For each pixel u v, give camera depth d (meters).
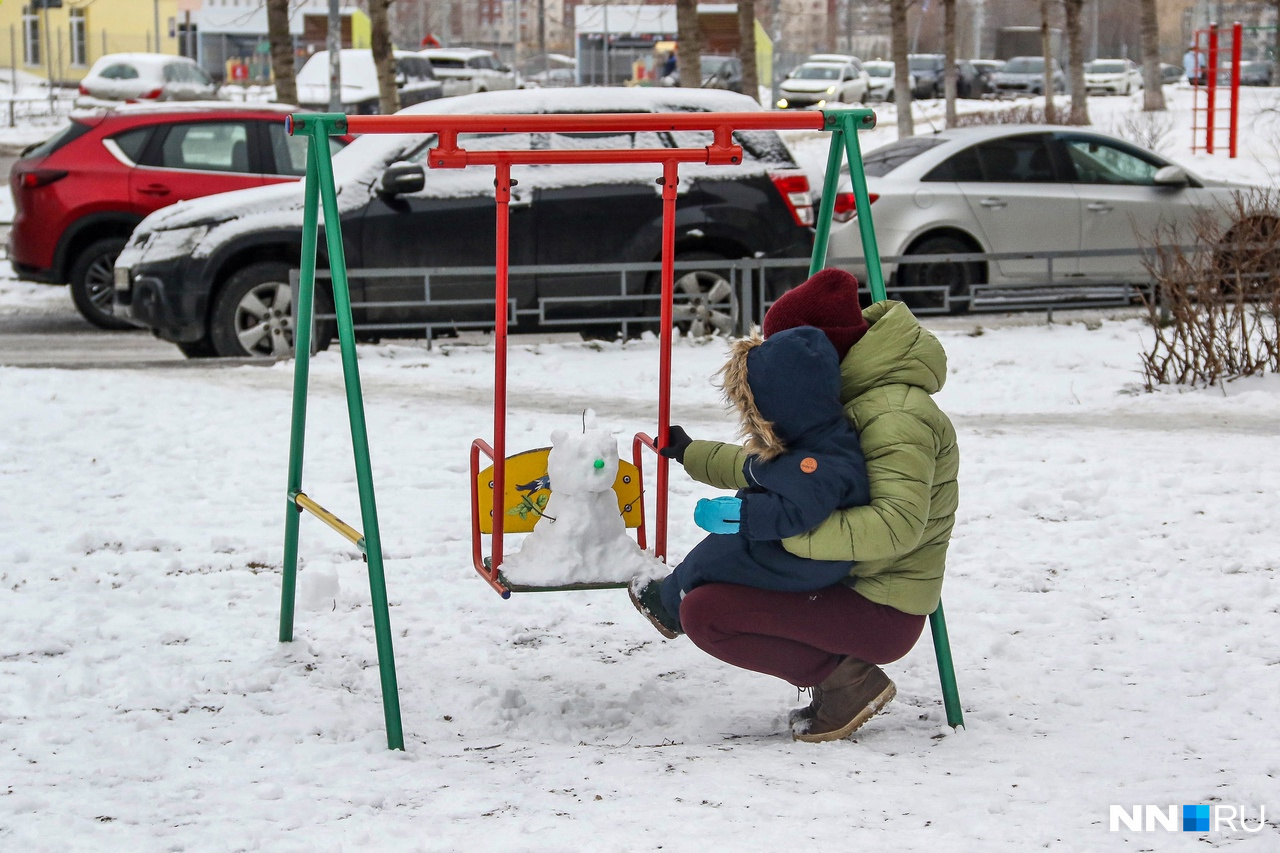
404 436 7.69
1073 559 5.50
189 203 10.13
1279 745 3.58
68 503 6.35
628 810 3.11
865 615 3.52
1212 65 23.88
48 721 3.86
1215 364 8.98
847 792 3.21
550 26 58.62
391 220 9.86
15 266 12.05
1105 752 3.56
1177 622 4.73
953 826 2.98
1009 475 6.84
